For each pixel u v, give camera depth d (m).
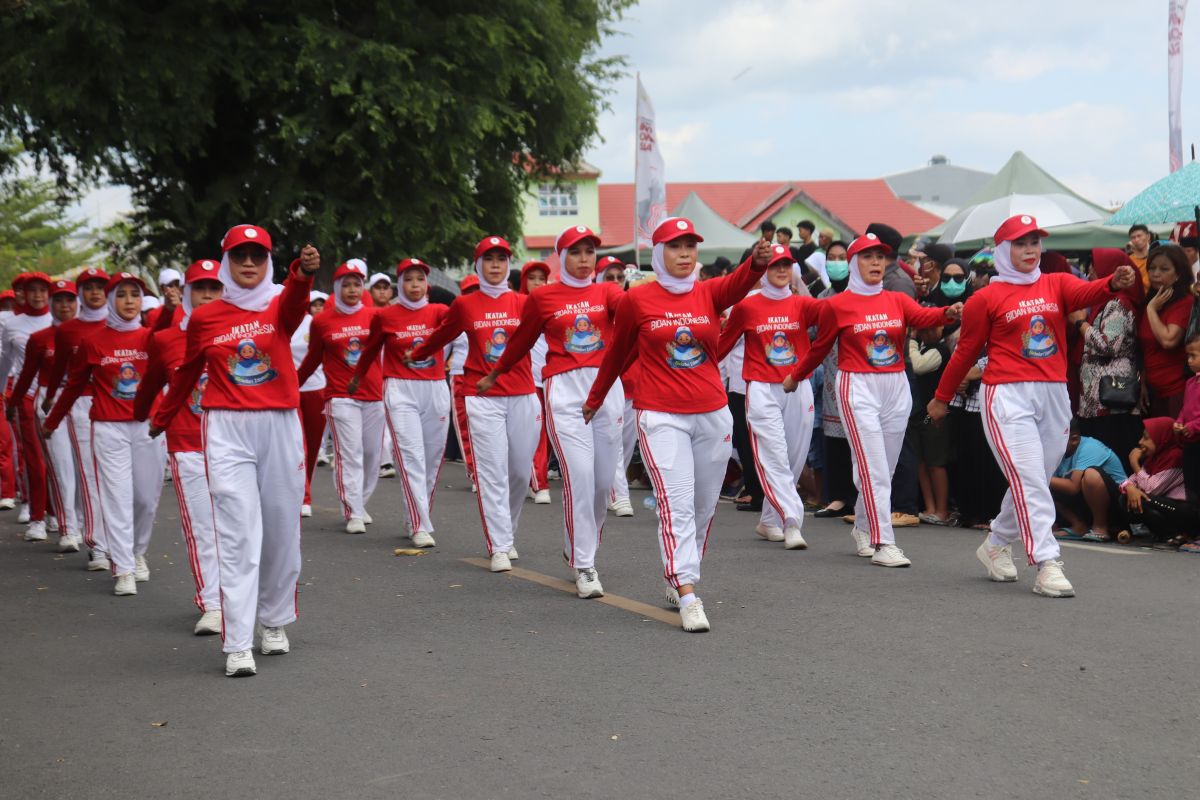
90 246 49.41
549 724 5.39
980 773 4.69
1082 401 10.27
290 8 23.59
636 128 16.39
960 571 8.75
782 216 47.91
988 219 15.74
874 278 9.39
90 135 22.67
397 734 5.31
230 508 6.42
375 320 10.43
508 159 26.97
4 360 12.22
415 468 10.49
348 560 9.80
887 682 5.90
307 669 6.45
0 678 6.47
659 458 7.27
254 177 23.97
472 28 23.55
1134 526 9.92
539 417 9.51
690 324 7.27
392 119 23.44
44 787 4.81
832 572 8.79
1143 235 11.22
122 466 8.84
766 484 10.09
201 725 5.54
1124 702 5.52
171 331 7.82
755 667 6.23
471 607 7.90
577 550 8.23
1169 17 13.34
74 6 21.39
